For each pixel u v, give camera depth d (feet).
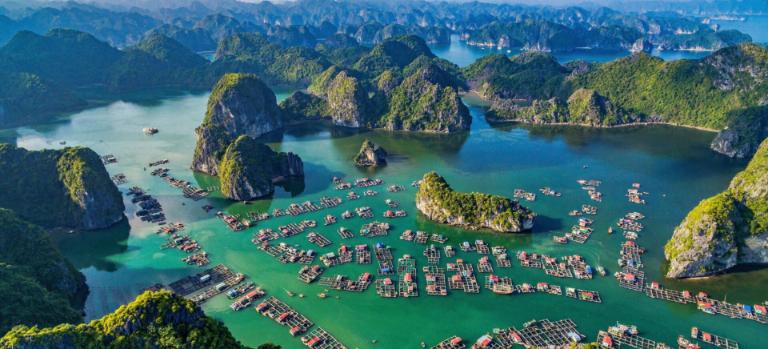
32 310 435.53
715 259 561.02
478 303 526.98
